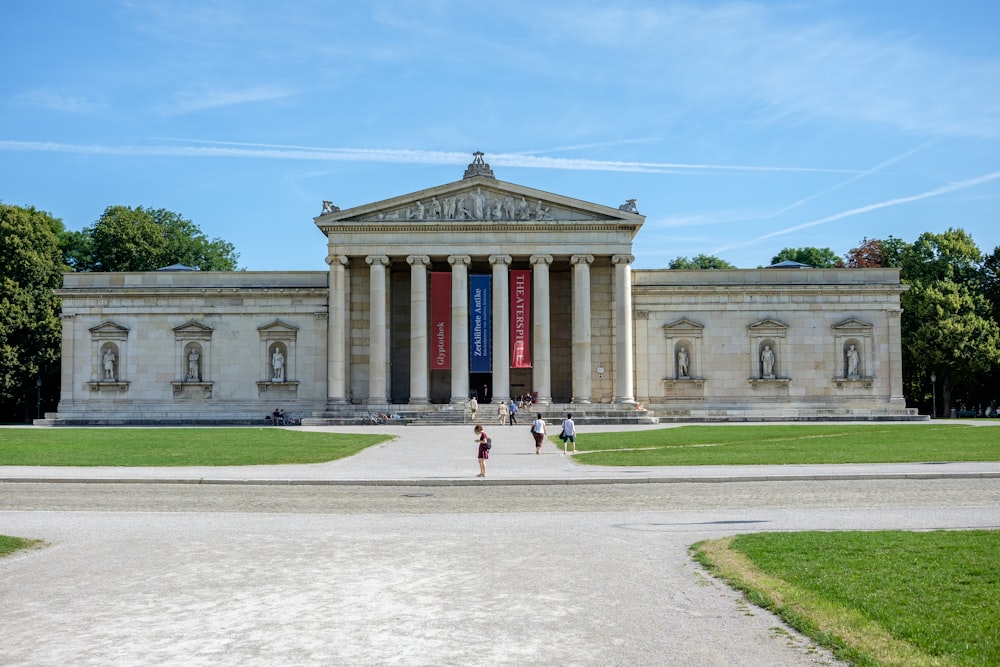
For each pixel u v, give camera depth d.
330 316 97.31
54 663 15.03
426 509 32.66
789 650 15.39
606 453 54.75
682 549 23.95
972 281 124.88
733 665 14.69
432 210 97.56
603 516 30.31
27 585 20.27
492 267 97.31
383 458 52.78
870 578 19.28
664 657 15.11
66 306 102.38
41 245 120.38
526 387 104.94
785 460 47.56
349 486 40.19
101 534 26.75
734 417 93.88
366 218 97.12
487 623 17.16
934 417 115.44
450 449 59.25
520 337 97.56
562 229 97.50
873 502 33.16
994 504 32.19
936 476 40.47
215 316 102.19
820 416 94.88
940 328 113.12
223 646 15.88
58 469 45.19
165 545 24.91
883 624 16.09
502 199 97.75
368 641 16.11
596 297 101.81
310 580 20.61
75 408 101.50
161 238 139.75
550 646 15.73
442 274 98.12
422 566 22.02
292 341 101.81
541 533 26.67
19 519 29.80
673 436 67.56
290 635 16.48
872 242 144.75
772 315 102.75
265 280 103.69
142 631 16.78
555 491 37.91
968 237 125.81
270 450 56.25
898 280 103.62
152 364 102.06
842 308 102.88
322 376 101.50
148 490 38.47
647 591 19.44
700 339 102.69
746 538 24.34
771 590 18.75
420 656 15.27
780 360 102.38
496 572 21.31
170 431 76.88
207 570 21.67
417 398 96.00
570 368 104.62
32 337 111.06
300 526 28.31
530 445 62.81
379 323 96.69
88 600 18.95
